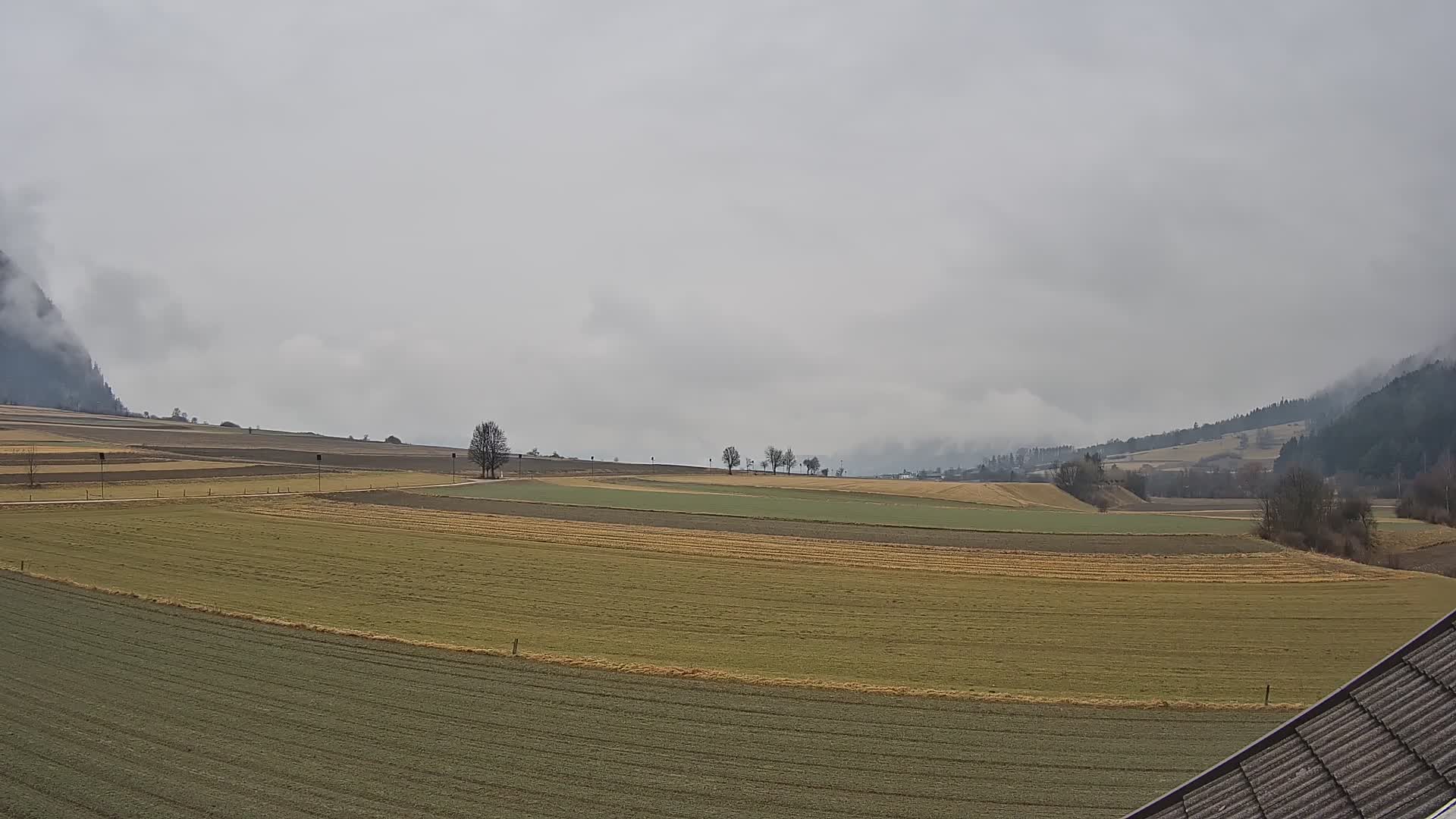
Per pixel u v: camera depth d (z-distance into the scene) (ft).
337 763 73.92
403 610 138.72
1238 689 105.91
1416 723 30.48
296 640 113.60
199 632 115.44
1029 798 71.31
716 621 137.69
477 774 72.90
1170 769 77.87
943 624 139.23
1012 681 107.24
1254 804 33.27
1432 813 26.58
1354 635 137.80
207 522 233.35
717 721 87.71
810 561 199.62
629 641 122.83
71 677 94.27
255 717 84.43
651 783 72.33
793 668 110.22
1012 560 209.26
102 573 157.99
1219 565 210.38
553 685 98.02
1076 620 144.05
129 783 67.87
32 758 71.87
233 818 62.75
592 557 198.90
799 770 76.07
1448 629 33.42
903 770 76.64
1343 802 29.99
